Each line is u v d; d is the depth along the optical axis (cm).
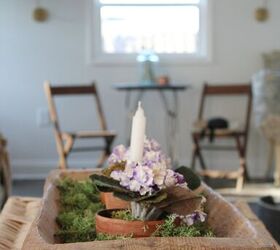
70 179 176
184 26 452
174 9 451
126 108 447
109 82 446
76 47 442
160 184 109
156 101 448
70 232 124
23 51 440
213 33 443
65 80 445
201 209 123
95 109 448
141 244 98
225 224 130
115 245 97
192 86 446
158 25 454
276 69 430
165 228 111
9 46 439
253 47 445
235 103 447
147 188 109
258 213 270
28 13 437
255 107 409
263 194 379
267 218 256
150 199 109
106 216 122
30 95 443
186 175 133
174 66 445
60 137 379
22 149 448
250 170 452
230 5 441
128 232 114
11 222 141
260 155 451
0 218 144
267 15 442
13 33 438
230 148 433
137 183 109
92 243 99
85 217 136
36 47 440
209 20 441
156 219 114
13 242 126
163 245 97
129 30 453
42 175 447
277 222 253
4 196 330
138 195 110
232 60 445
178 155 450
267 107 400
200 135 399
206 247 97
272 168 447
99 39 448
